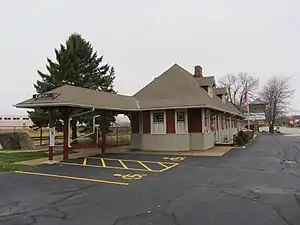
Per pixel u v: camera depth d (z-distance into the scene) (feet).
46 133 119.85
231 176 35.17
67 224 18.34
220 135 90.58
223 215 19.92
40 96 51.52
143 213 20.53
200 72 91.35
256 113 212.02
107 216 19.90
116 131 99.40
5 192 27.43
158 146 69.15
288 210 20.99
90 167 43.32
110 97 66.33
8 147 75.82
